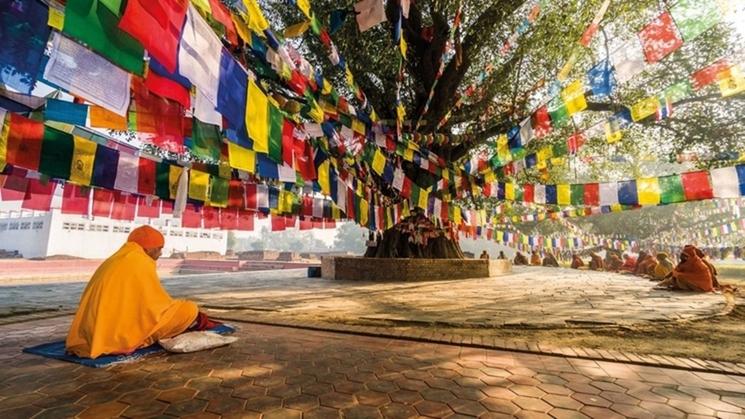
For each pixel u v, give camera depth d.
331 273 12.83
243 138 4.12
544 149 8.23
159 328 3.82
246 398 2.76
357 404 2.67
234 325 5.21
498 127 12.04
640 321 5.27
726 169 5.56
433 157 8.12
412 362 3.62
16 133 3.19
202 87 2.48
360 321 5.38
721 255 23.77
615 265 16.86
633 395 2.85
